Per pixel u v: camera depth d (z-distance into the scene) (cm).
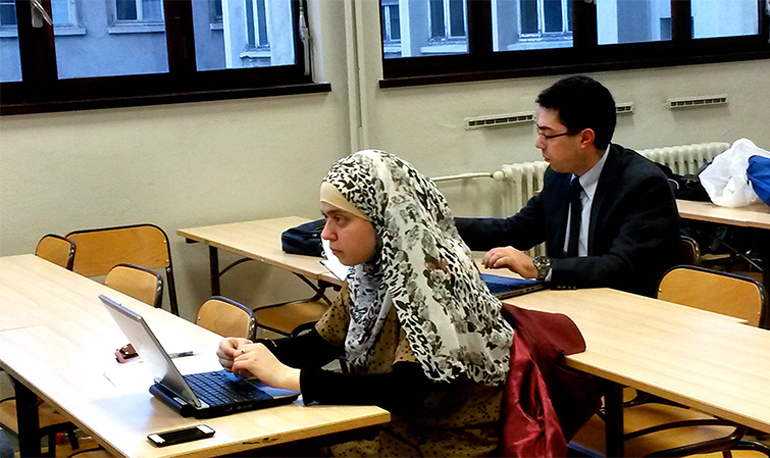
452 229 196
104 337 236
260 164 434
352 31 440
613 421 206
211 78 427
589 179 296
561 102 287
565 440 202
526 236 325
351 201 183
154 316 256
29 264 344
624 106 522
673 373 195
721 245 456
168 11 414
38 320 256
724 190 407
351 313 200
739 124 565
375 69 451
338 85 448
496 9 488
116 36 405
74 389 192
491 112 484
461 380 192
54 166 391
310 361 214
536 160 500
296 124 440
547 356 206
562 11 507
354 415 169
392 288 181
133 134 405
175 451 154
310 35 448
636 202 288
